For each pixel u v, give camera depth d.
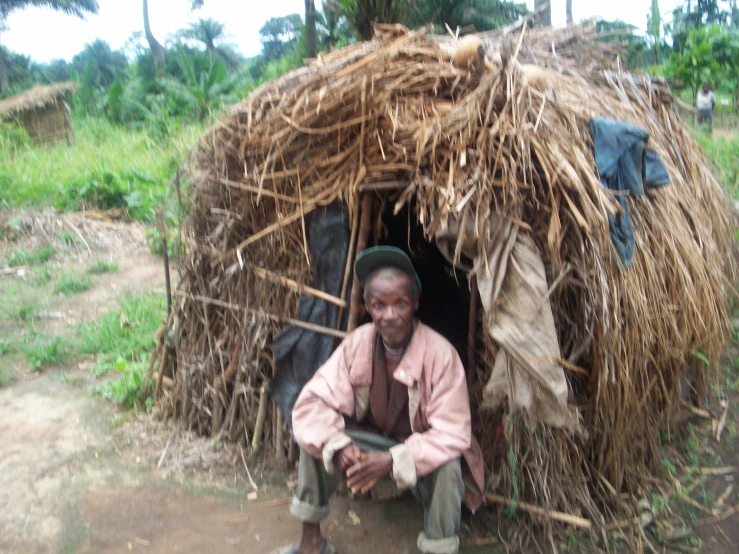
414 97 2.89
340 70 3.04
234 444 3.42
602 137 2.71
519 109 2.54
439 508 2.38
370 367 2.55
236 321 3.36
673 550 2.72
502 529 2.79
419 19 6.90
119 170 9.12
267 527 2.89
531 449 2.72
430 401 2.46
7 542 2.80
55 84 13.92
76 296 5.96
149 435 3.61
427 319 3.96
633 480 2.97
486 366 2.76
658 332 2.93
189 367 3.56
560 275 2.50
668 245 3.10
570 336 2.69
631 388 2.79
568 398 2.70
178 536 2.84
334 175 2.95
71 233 7.52
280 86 3.20
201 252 3.46
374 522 2.91
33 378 4.39
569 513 2.78
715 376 3.78
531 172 2.47
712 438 3.48
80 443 3.56
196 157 3.48
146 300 5.71
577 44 4.35
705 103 10.25
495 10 12.41
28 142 12.41
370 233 3.11
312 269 3.06
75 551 2.76
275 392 3.20
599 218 2.47
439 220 2.52
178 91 14.30
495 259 2.46
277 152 3.01
